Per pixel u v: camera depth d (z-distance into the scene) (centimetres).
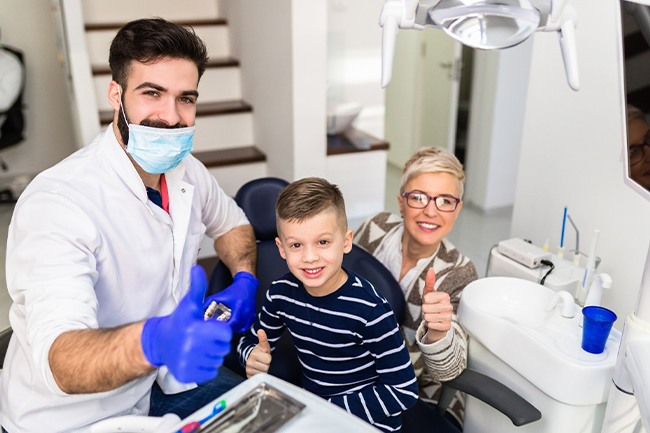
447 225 146
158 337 76
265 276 157
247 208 161
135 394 126
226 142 331
